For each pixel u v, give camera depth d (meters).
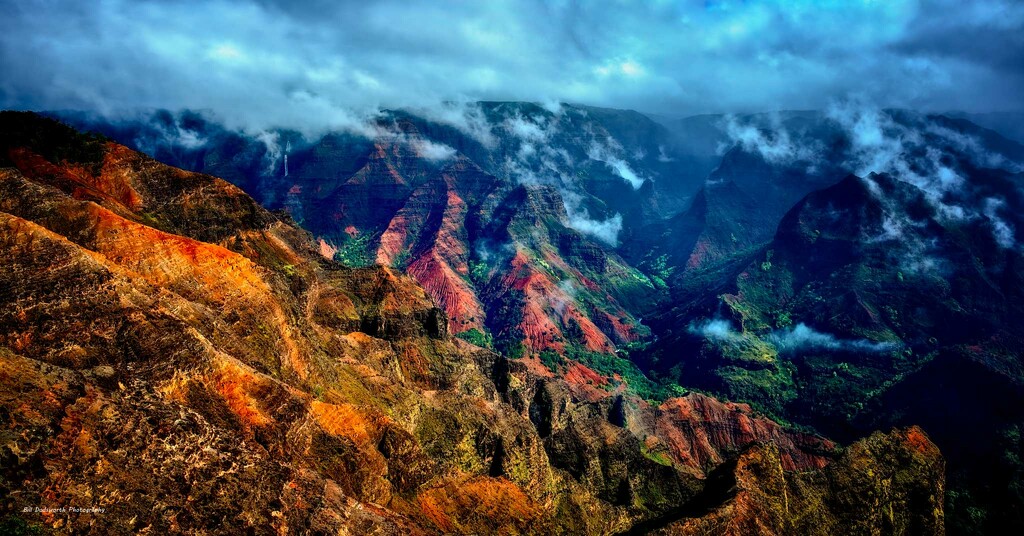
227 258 101.06
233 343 85.62
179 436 56.44
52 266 67.00
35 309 62.81
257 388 74.50
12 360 52.81
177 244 96.38
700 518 96.12
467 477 111.50
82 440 50.25
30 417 48.84
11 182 92.56
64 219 91.38
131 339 65.62
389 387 122.50
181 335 69.12
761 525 100.19
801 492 117.25
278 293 108.38
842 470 125.12
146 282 82.31
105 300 67.44
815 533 113.00
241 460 60.22
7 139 123.44
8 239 67.75
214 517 53.94
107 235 91.69
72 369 59.22
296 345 104.00
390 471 96.56
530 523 107.62
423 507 96.62
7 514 43.16
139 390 59.12
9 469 45.28
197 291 93.56
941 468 135.62
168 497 52.25
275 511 59.16
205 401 66.50
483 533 99.69
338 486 74.44
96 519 46.88
